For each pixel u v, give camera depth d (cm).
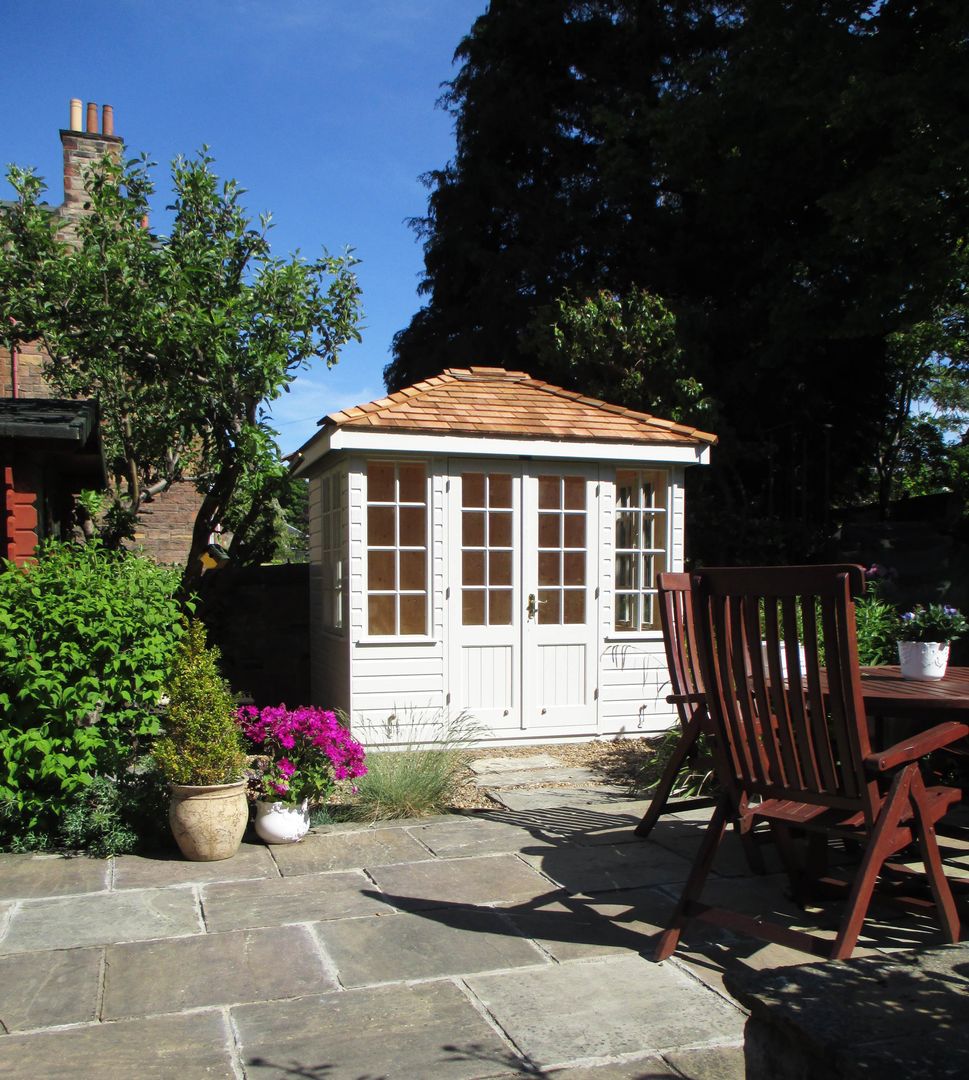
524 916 384
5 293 914
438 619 718
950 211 938
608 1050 276
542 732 746
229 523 1117
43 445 673
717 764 351
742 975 206
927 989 195
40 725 478
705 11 1372
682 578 516
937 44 931
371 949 351
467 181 1469
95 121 1488
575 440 738
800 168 1120
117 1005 306
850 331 1017
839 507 1431
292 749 494
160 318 894
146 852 473
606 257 1382
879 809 316
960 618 433
